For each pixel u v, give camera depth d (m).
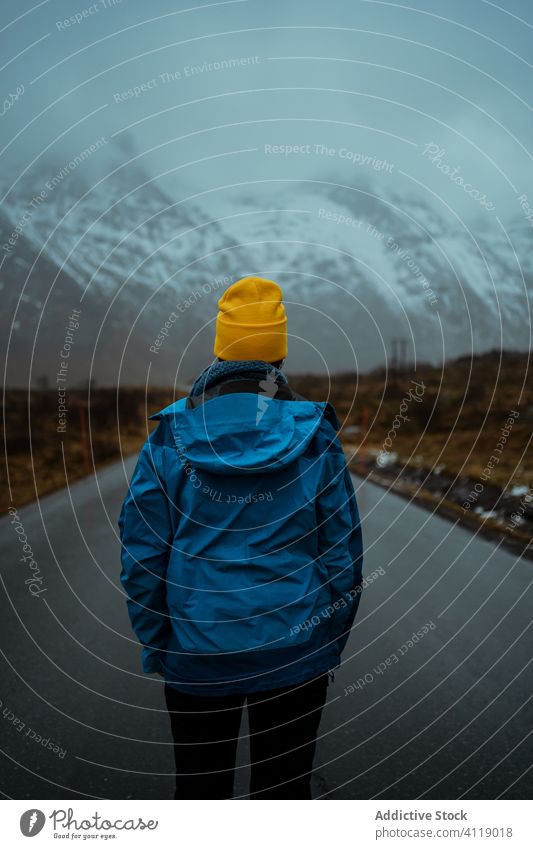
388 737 2.61
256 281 1.79
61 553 6.18
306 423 1.59
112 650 3.64
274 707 1.59
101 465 15.33
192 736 1.62
